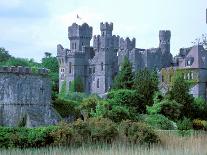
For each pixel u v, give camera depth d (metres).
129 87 102.94
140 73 95.56
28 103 70.12
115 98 86.56
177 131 61.25
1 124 68.56
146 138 52.28
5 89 69.19
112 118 74.44
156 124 76.25
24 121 69.00
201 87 127.12
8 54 170.62
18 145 50.38
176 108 84.88
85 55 161.75
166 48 160.12
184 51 158.88
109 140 52.38
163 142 52.00
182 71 129.25
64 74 162.88
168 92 92.44
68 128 51.75
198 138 53.94
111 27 159.50
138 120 77.50
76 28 165.25
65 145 50.19
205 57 129.25
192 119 86.31
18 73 69.69
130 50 155.88
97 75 157.88
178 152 43.25
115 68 158.38
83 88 160.50
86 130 52.41
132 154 42.59
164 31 159.62
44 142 51.03
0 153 43.09
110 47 158.12
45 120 70.56
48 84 72.31
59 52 165.50
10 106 69.19
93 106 79.69
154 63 153.62
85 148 45.78
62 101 76.88
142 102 88.69
